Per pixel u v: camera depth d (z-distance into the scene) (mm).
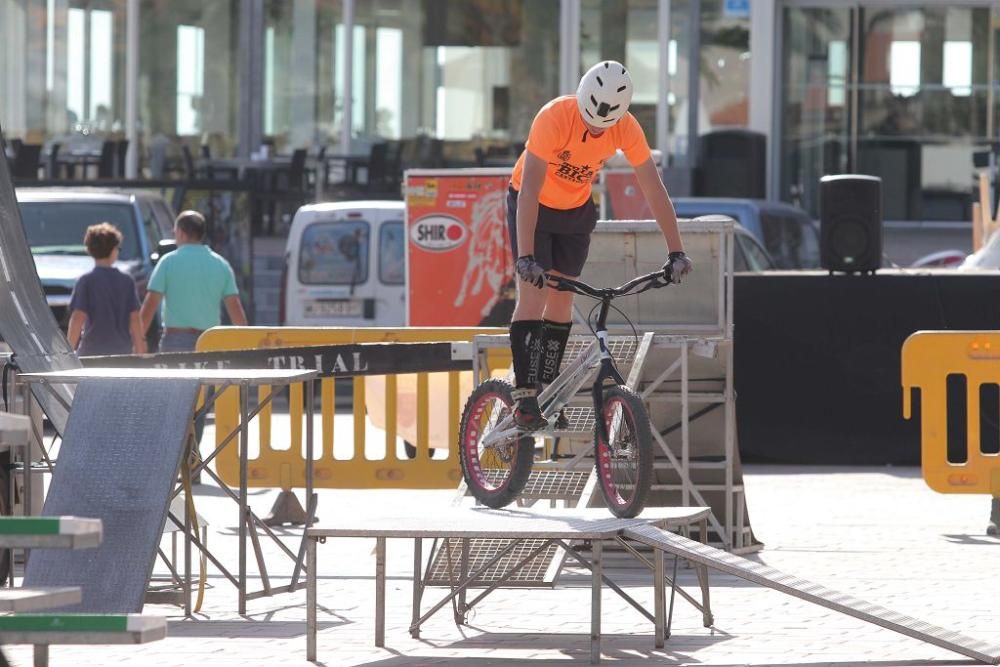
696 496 32875
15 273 30531
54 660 23438
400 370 37062
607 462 24688
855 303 48906
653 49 99875
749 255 62344
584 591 29547
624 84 24062
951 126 102250
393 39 101188
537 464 28812
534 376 25516
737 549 33188
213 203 73188
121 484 24594
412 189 56312
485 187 56031
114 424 25078
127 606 23656
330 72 101500
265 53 101750
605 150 24766
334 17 101250
